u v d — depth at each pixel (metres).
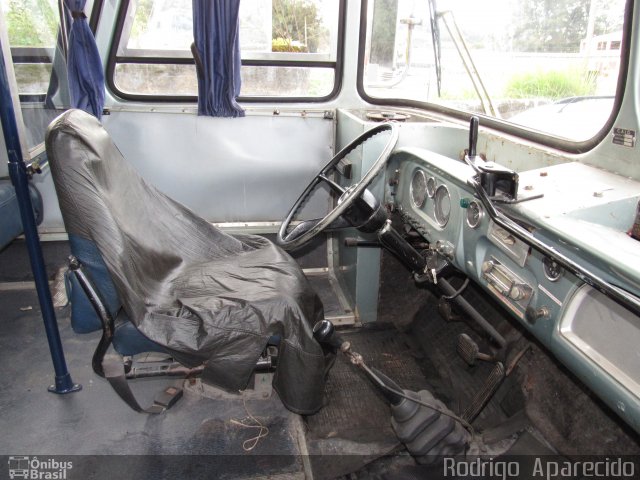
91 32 2.35
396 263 2.65
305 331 1.52
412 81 2.73
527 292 1.27
